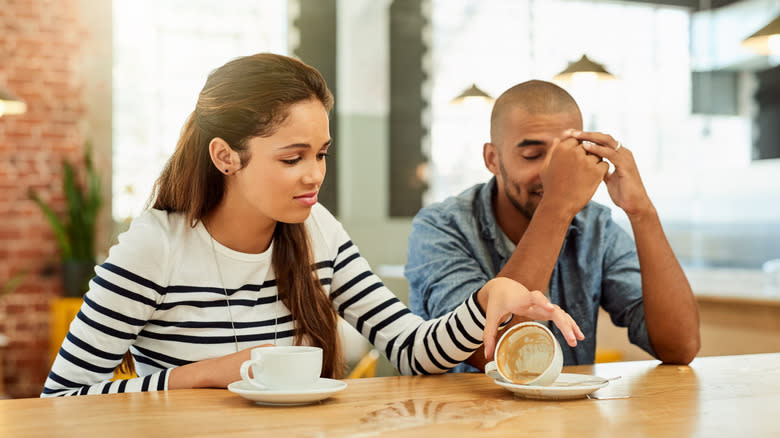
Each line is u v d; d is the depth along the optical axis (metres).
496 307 1.16
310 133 1.17
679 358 1.45
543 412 0.96
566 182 1.39
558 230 1.39
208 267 1.31
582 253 1.71
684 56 6.18
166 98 5.79
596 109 6.57
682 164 6.15
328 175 6.53
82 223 5.23
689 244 6.05
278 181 1.18
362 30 6.55
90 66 5.46
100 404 1.01
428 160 6.75
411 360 1.32
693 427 0.88
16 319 5.25
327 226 1.46
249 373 1.12
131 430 0.86
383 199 6.65
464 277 1.61
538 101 1.57
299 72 1.20
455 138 6.83
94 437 0.83
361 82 6.57
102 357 1.23
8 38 5.27
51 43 5.37
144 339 1.31
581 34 6.89
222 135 1.20
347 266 1.47
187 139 1.30
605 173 1.42
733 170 5.63
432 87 6.76
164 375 1.16
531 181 1.58
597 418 0.93
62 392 1.20
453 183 6.85
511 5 6.86
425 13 6.69
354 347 4.35
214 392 1.10
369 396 1.08
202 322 1.30
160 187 1.34
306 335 1.38
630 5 6.54
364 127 6.59
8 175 5.26
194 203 1.28
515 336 1.14
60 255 5.32
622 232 1.80
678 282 1.47
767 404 1.02
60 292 5.33
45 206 5.17
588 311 1.71
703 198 5.93
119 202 5.59
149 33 5.76
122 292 1.23
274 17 6.25
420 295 1.69
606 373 1.30
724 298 3.24
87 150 5.37
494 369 1.24
